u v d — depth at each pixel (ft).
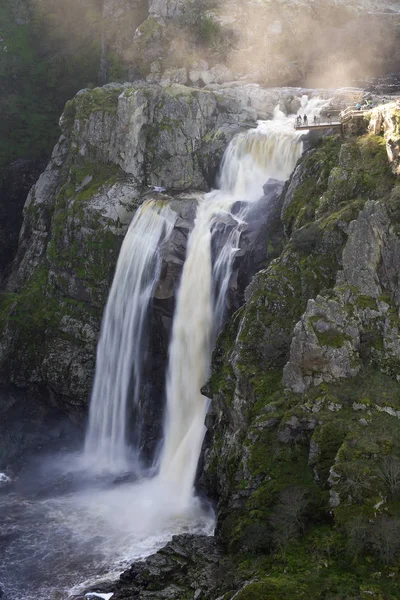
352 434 180.86
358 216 207.10
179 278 269.85
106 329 290.56
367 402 186.19
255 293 216.95
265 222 257.14
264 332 210.79
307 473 183.32
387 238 204.44
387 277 203.21
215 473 211.20
